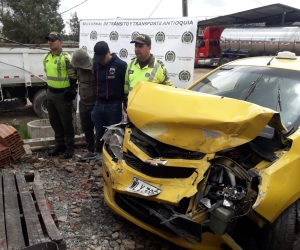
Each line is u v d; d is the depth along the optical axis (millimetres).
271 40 21688
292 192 2824
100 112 4809
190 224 2672
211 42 27156
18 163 5133
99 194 4230
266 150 3021
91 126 5266
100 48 4430
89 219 3676
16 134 5043
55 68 4965
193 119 2887
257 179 2795
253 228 3168
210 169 2852
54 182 4555
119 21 6102
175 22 5543
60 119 5344
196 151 2934
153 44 5766
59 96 5059
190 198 2799
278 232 2885
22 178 4008
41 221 3209
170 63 5656
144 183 3055
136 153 3209
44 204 3430
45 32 29266
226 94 4188
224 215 2578
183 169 2951
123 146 3434
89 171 4918
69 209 3867
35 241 2775
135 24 5938
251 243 3189
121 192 3156
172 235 2953
